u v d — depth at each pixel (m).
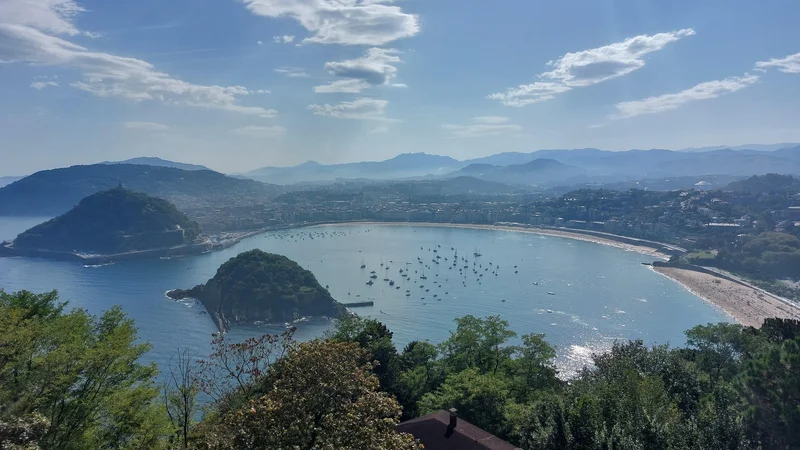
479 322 75.88
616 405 37.09
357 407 23.12
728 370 63.62
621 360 52.00
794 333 62.81
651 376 43.78
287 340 35.00
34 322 33.78
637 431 32.59
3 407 25.00
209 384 38.19
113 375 35.12
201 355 135.62
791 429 33.28
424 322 179.75
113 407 32.66
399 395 61.03
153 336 155.50
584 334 158.25
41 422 25.20
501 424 49.56
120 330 36.59
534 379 66.75
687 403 45.69
